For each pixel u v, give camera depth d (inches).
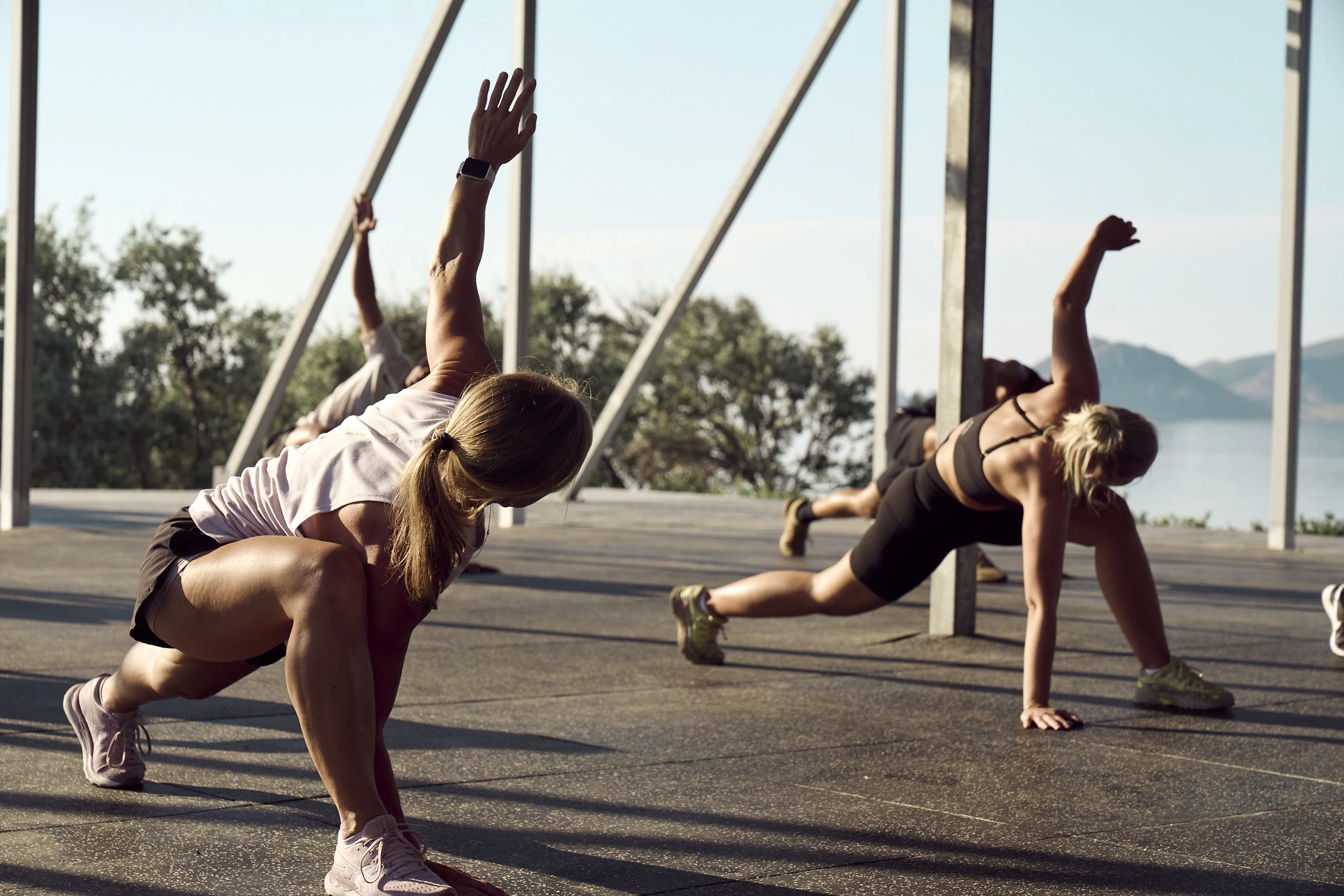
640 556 358.0
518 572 310.2
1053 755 133.3
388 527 84.7
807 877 91.1
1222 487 6737.2
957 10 217.2
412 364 235.8
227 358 1483.8
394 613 85.1
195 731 133.3
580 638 211.9
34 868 87.9
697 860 94.7
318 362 1245.1
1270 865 95.9
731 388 1266.0
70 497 609.6
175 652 99.6
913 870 93.0
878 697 165.3
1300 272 444.1
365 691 83.2
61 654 178.4
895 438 280.1
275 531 88.9
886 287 500.1
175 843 94.9
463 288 96.3
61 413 1346.0
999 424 155.8
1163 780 123.1
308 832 98.4
